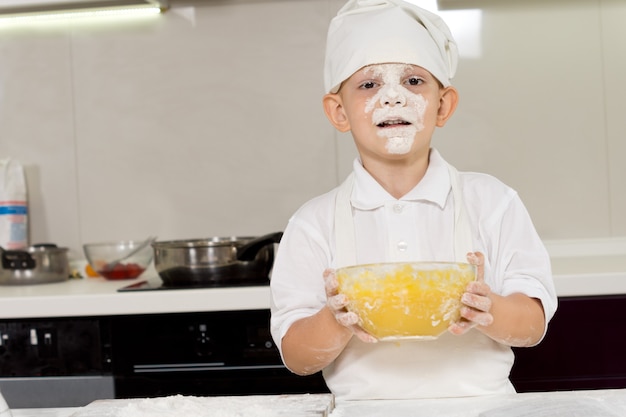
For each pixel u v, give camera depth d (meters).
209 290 1.72
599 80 2.16
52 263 2.09
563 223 2.17
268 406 0.89
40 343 1.77
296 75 2.23
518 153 2.18
